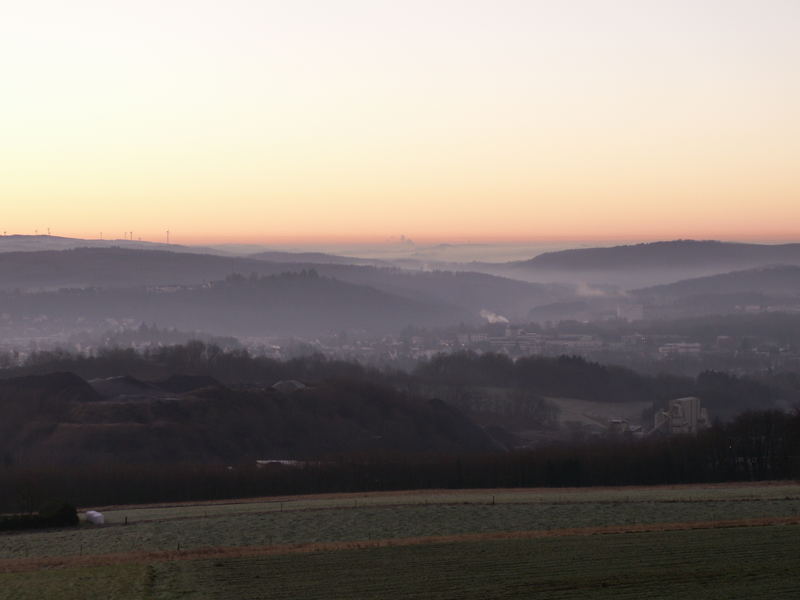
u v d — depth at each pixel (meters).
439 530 112.62
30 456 190.38
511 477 170.62
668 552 94.50
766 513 119.06
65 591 84.31
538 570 88.56
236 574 89.62
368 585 84.56
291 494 158.25
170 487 157.38
